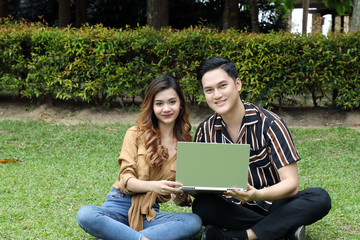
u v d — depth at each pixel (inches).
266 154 119.1
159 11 397.7
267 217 117.3
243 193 107.6
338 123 298.4
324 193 117.4
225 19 415.8
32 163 218.7
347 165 213.9
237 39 299.3
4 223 141.9
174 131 128.2
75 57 311.9
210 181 109.3
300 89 302.4
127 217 124.5
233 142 123.1
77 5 514.3
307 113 312.5
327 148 243.8
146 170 122.7
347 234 133.0
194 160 109.0
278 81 299.1
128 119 311.7
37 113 323.0
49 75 313.6
